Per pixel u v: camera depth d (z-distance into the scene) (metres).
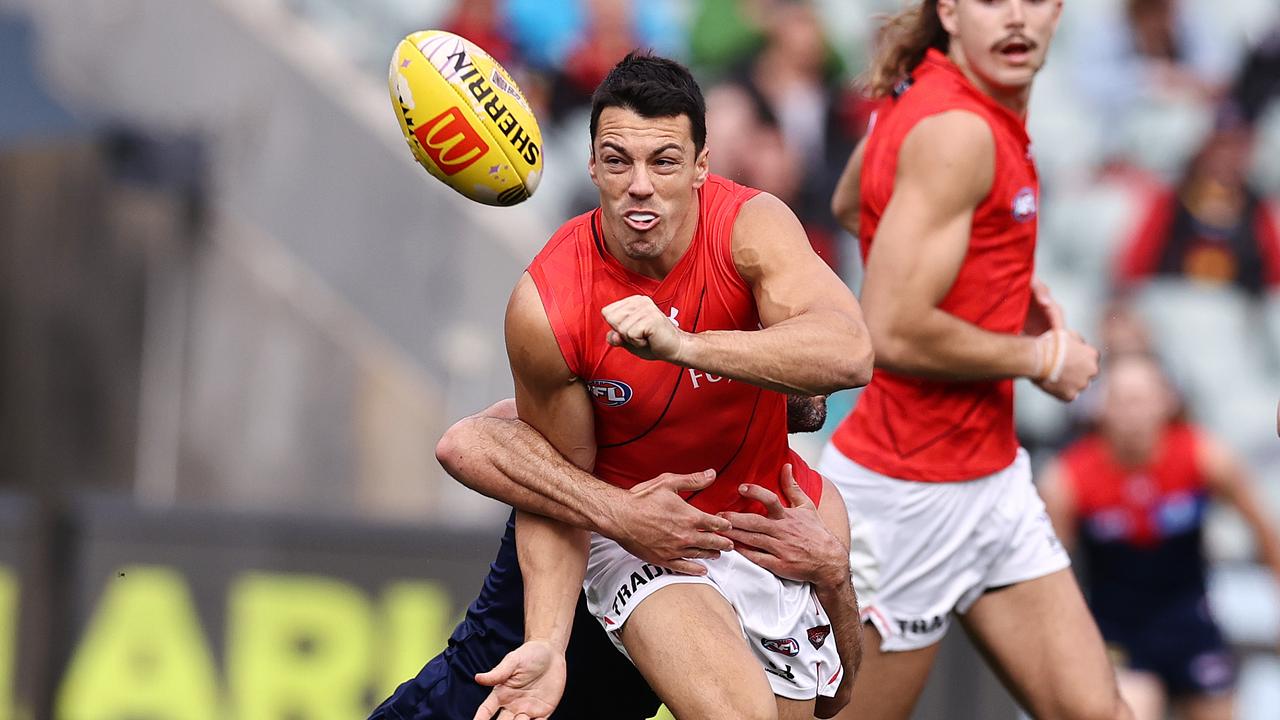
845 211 18.38
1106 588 27.30
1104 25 36.44
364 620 25.36
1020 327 17.03
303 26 35.06
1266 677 29.86
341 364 33.09
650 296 13.11
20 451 34.31
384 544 25.39
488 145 12.81
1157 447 26.67
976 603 17.19
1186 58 36.22
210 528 25.89
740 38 33.59
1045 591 16.97
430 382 32.44
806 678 14.51
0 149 34.06
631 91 12.40
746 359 12.10
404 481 32.34
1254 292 34.19
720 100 33.09
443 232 32.72
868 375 12.55
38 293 34.47
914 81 16.80
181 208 34.03
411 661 25.12
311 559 25.58
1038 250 34.94
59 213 34.47
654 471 14.08
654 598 13.80
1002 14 16.08
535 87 34.75
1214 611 31.20
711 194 13.24
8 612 25.72
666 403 13.45
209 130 34.12
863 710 17.31
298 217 33.53
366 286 33.06
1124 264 34.28
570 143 34.56
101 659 25.88
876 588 17.08
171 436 33.88
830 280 12.91
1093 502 26.97
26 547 25.84
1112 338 27.88
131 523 26.03
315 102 33.56
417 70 12.76
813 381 12.30
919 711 22.70
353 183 33.28
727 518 13.97
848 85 33.88
